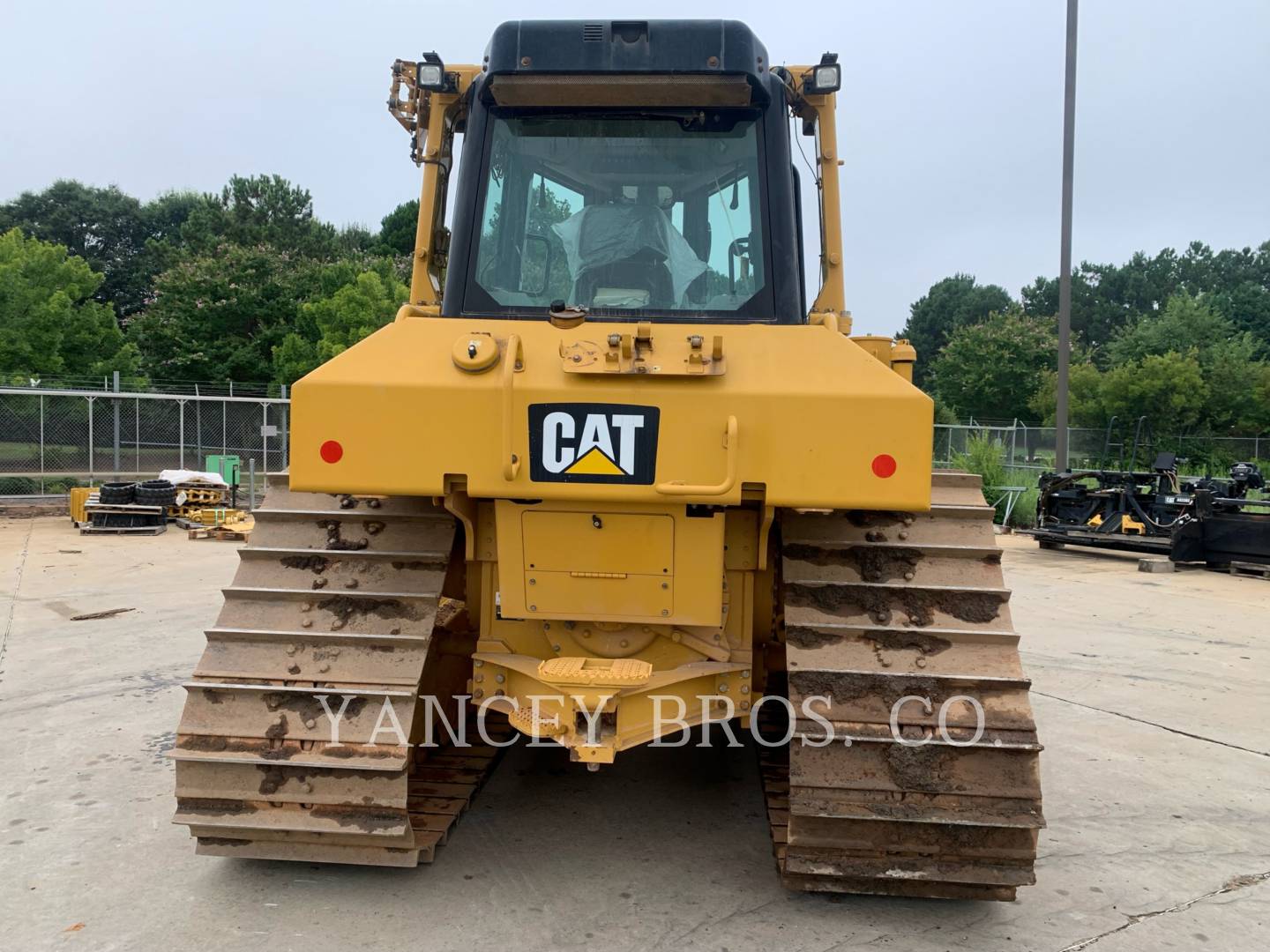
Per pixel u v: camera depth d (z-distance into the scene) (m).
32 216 59.34
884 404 2.88
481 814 4.10
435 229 4.26
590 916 3.22
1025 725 3.03
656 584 3.18
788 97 4.11
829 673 3.12
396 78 4.30
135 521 14.11
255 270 38.69
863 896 3.42
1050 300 71.12
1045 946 3.10
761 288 3.49
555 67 3.42
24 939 3.02
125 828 3.86
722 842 3.86
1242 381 31.22
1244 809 4.34
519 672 3.41
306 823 3.14
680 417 2.91
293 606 3.37
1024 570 12.16
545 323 3.28
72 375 31.09
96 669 6.35
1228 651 7.54
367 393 2.99
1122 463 24.09
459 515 3.26
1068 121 16.34
